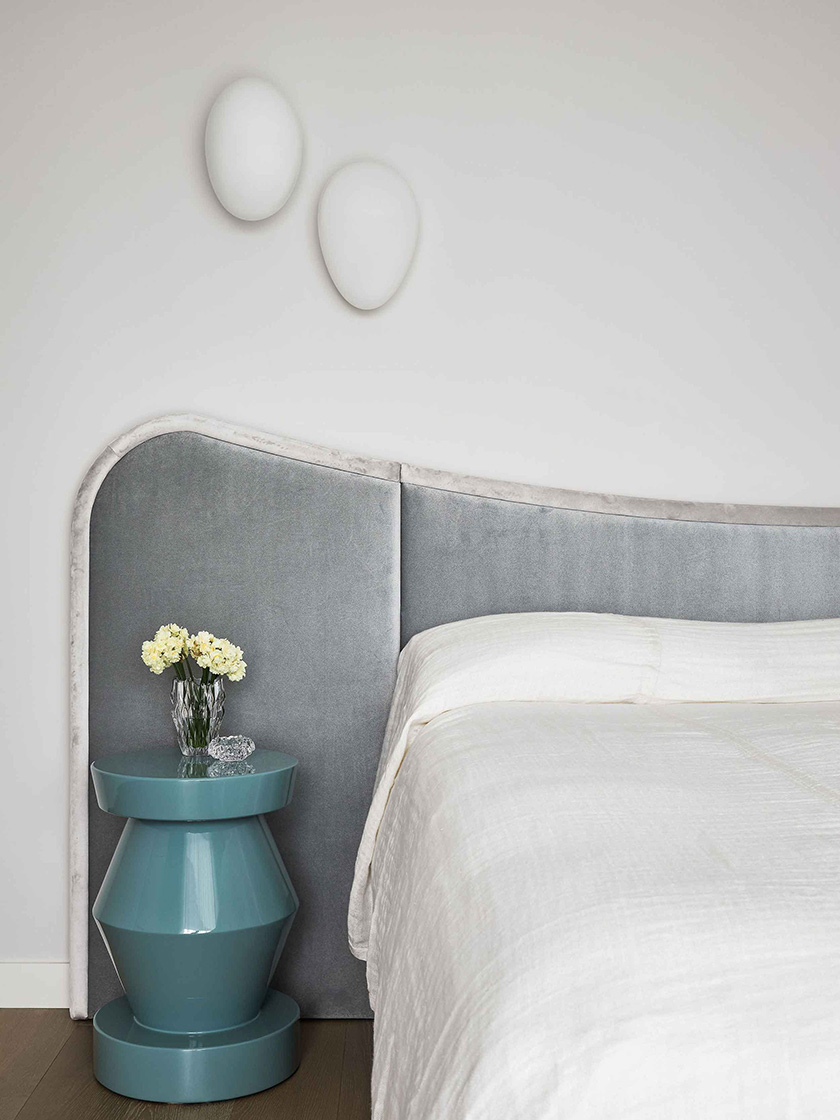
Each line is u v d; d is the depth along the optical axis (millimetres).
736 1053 742
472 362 2594
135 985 2033
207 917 1978
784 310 2688
